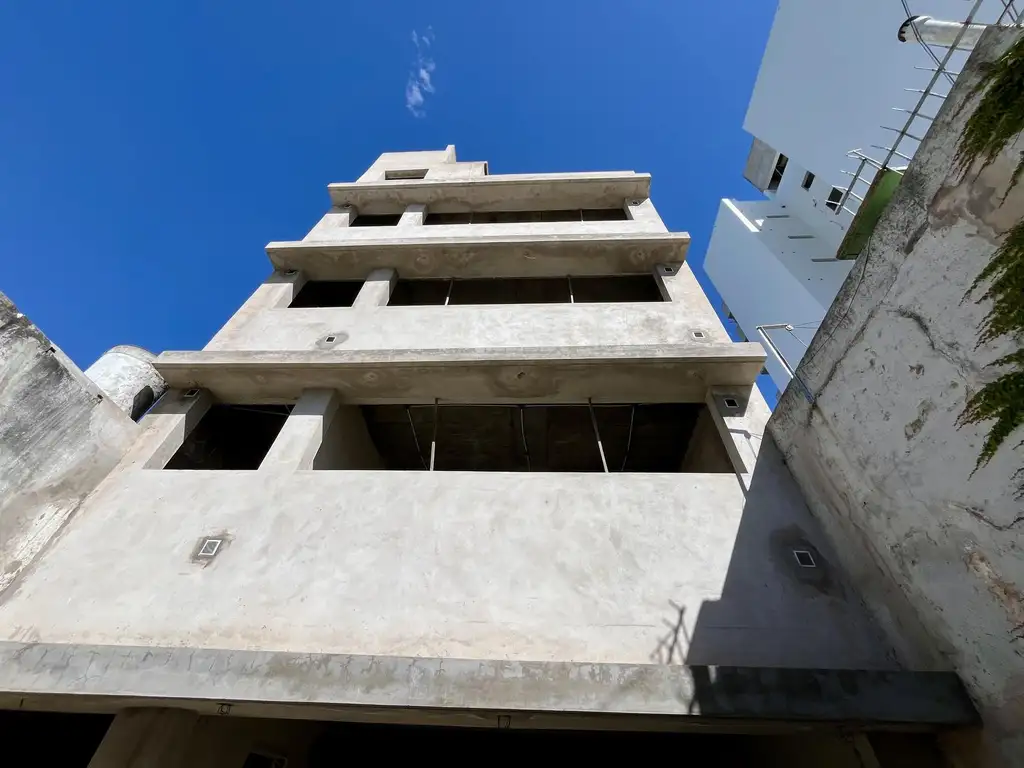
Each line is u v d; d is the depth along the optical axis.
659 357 6.55
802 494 5.15
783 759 4.79
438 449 9.24
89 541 5.01
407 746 7.22
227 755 4.73
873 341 4.11
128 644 4.24
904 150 9.16
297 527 5.03
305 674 3.62
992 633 3.07
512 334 7.82
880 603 4.07
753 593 4.40
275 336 7.99
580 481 5.34
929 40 4.34
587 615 4.30
